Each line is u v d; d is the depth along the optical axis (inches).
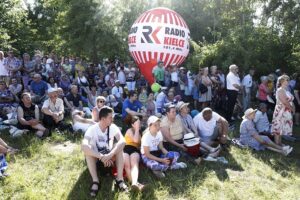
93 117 322.7
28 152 266.4
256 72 570.9
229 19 718.5
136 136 244.8
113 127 230.4
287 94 319.3
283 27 737.6
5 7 912.9
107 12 851.4
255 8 768.9
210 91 456.1
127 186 219.1
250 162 285.3
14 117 334.0
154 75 506.0
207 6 892.0
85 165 246.7
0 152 221.3
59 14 962.1
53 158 257.9
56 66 584.7
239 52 573.6
